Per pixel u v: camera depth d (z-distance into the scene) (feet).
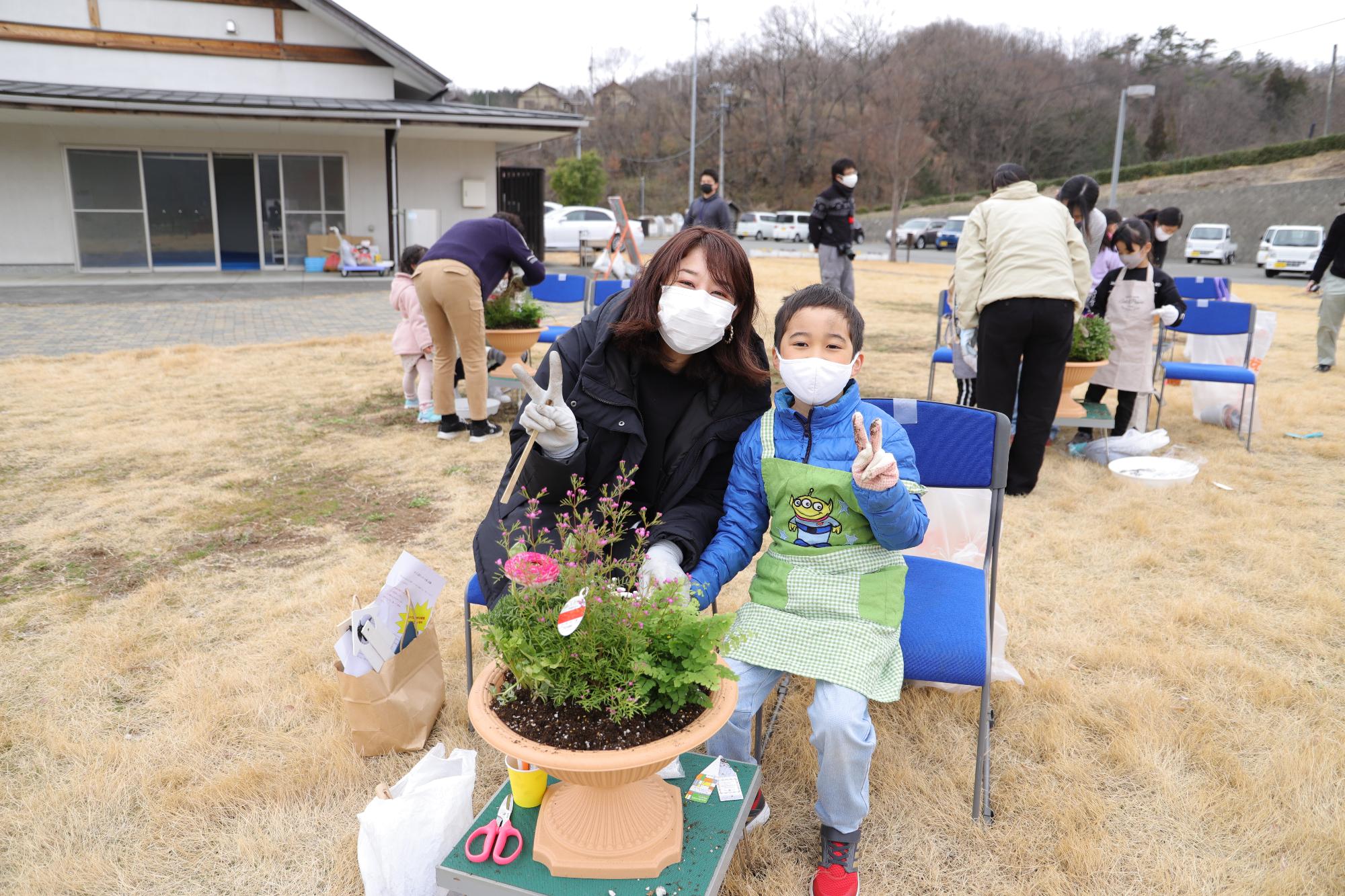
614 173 206.49
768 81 202.18
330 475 15.44
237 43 49.65
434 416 18.88
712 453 7.12
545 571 5.32
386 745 7.52
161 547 12.20
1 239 47.83
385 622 7.57
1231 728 8.00
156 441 17.33
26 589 10.77
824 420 6.65
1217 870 6.32
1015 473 14.40
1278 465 16.11
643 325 6.45
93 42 46.88
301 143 51.49
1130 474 15.03
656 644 5.15
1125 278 16.44
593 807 5.35
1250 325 17.72
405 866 5.66
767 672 6.44
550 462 6.49
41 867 6.27
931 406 7.67
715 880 5.27
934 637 6.58
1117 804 7.04
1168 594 10.80
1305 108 185.88
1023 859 6.49
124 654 9.18
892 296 45.80
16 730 7.86
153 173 49.80
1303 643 9.52
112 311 35.01
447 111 47.57
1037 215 13.70
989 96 189.78
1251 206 112.06
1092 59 203.92
